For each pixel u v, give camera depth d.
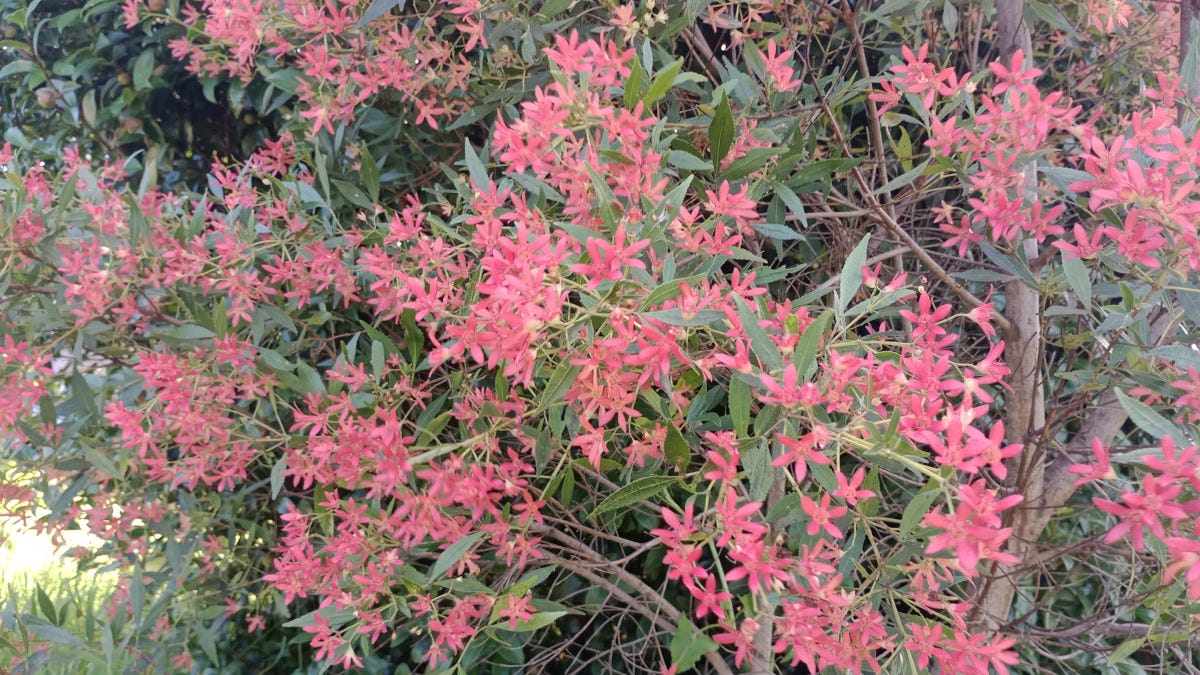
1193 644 0.60
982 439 0.33
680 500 0.79
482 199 0.50
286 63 0.85
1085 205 0.53
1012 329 0.68
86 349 0.71
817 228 0.85
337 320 0.86
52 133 0.96
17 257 0.62
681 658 0.33
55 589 1.18
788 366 0.35
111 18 0.90
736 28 0.67
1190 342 0.50
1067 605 0.96
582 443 0.43
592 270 0.36
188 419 0.63
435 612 0.57
